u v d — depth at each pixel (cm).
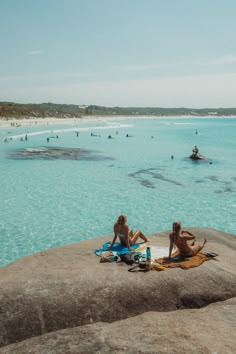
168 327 754
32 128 10388
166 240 1255
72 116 19588
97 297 834
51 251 1143
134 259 1003
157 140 7044
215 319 795
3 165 3688
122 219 1109
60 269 960
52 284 858
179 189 2700
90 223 1911
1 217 1994
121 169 3541
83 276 898
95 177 3127
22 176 3138
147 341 699
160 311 840
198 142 6619
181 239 1025
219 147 5672
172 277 917
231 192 2614
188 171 3438
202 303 872
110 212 2114
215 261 1028
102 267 974
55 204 2267
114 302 831
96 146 5700
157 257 1045
